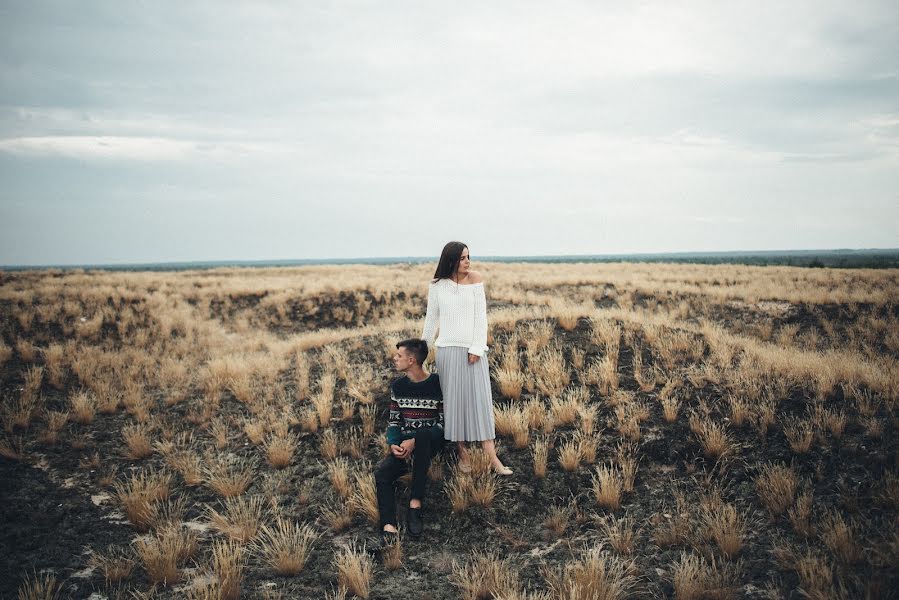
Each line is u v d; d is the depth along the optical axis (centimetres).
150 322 1309
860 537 342
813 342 1075
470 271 466
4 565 385
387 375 735
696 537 372
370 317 1639
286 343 1056
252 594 354
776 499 399
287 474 525
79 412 662
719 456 467
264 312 1695
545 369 677
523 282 2119
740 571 340
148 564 371
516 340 814
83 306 1384
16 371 816
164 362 955
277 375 814
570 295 1848
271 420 634
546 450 493
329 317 1656
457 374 454
